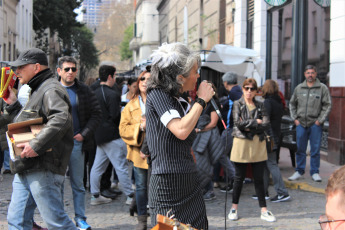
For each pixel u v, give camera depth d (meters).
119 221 6.79
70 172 6.14
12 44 33.56
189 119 3.46
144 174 6.11
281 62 14.82
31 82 4.51
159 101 3.59
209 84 3.57
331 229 1.86
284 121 10.40
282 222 6.72
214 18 23.67
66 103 4.48
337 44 11.02
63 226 4.41
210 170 7.39
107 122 7.34
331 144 11.21
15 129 4.27
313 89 9.14
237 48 12.84
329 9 12.03
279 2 12.72
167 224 2.54
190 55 3.59
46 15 46.94
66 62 6.23
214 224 6.65
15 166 4.25
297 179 9.26
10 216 4.43
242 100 6.82
